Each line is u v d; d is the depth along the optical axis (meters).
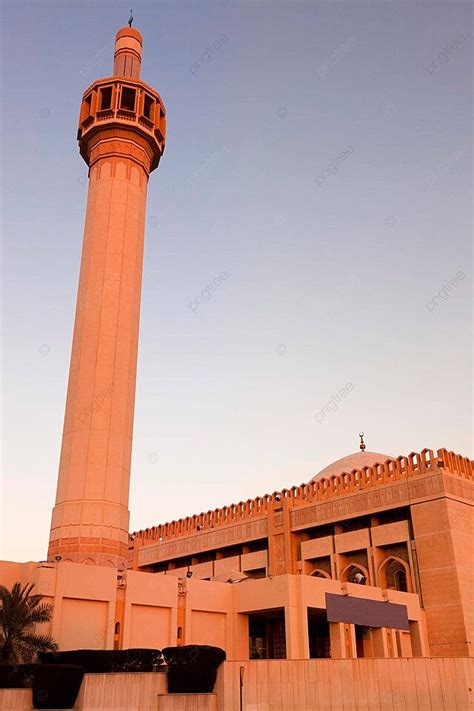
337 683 29.80
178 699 28.03
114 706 27.09
